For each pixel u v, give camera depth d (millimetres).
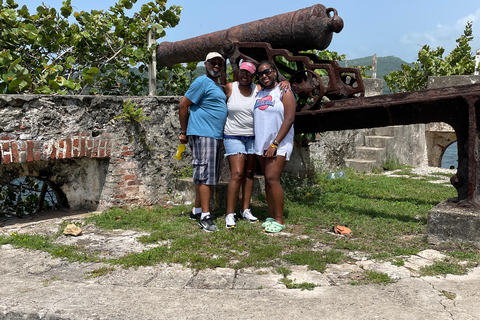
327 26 4906
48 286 3203
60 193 5676
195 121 4590
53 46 6250
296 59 5109
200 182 4613
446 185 7820
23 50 6137
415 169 9875
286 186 6973
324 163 8648
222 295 3027
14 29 5660
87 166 5508
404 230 4637
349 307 2818
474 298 2951
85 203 5633
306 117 5301
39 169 5203
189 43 6312
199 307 2838
